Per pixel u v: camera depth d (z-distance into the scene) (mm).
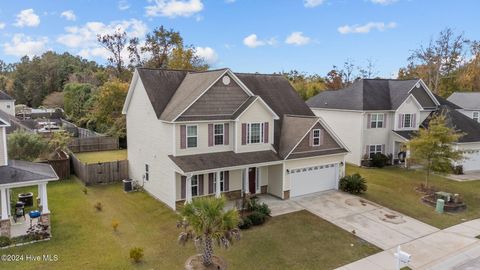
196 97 19703
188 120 19234
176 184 19375
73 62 96688
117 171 25578
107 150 39750
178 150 19391
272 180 22547
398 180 27219
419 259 14508
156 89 22078
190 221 12250
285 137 23000
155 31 52438
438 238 16672
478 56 58594
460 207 20797
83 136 46062
